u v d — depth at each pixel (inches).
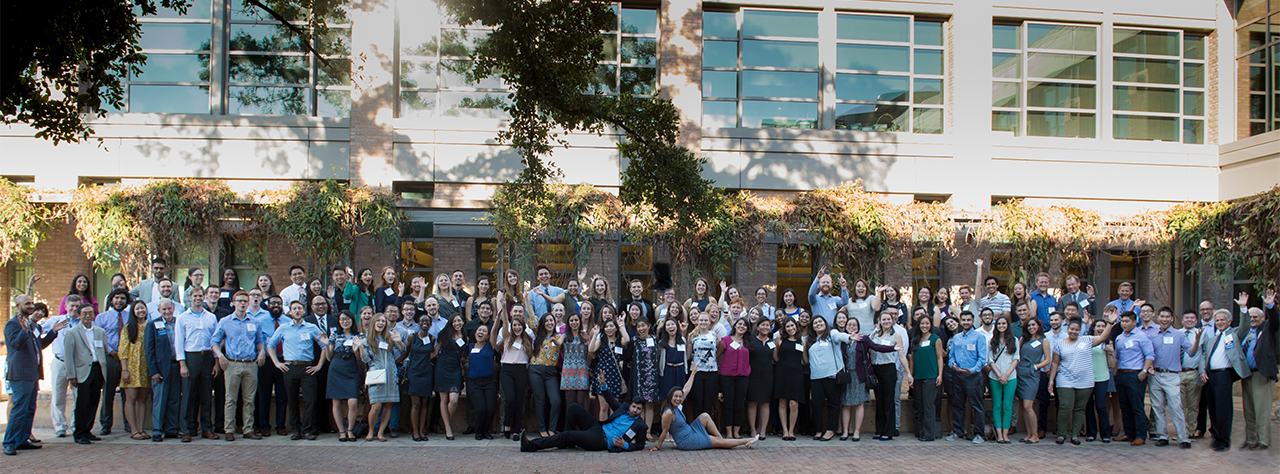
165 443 372.8
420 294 435.2
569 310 438.6
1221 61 675.4
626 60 636.7
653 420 416.2
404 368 396.5
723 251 560.1
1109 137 666.2
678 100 627.2
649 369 390.3
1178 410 393.1
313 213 551.8
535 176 453.7
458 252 620.4
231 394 382.3
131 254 546.6
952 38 657.6
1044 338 409.7
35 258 609.0
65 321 359.9
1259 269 557.9
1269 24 644.1
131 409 383.2
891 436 410.9
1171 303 656.4
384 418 394.0
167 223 543.2
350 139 603.8
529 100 416.8
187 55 619.5
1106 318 421.7
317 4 442.9
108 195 542.6
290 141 605.0
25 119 356.5
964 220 597.3
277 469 311.9
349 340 391.2
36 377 351.6
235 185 602.9
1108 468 339.0
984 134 651.5
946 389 421.7
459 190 604.1
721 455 361.7
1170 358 398.0
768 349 408.2
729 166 630.5
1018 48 669.3
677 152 440.8
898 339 410.0
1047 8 662.5
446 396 397.1
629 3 639.1
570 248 578.2
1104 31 668.7
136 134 595.5
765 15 653.9
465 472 315.6
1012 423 433.4
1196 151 666.2
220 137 600.4
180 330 380.8
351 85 610.2
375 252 588.4
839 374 398.9
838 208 573.0
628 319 413.4
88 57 356.8
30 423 348.5
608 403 387.2
